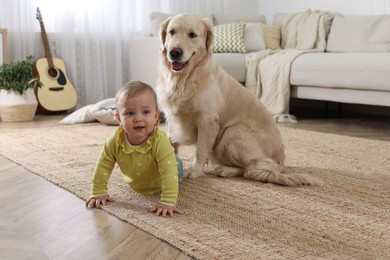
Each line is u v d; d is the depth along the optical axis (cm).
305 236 126
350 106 462
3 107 365
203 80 191
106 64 473
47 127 333
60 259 112
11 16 418
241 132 197
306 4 502
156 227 131
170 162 150
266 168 187
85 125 345
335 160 231
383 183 185
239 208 150
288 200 160
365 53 362
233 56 411
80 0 451
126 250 117
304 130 329
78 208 151
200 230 129
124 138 153
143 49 431
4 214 145
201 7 518
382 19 409
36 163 214
